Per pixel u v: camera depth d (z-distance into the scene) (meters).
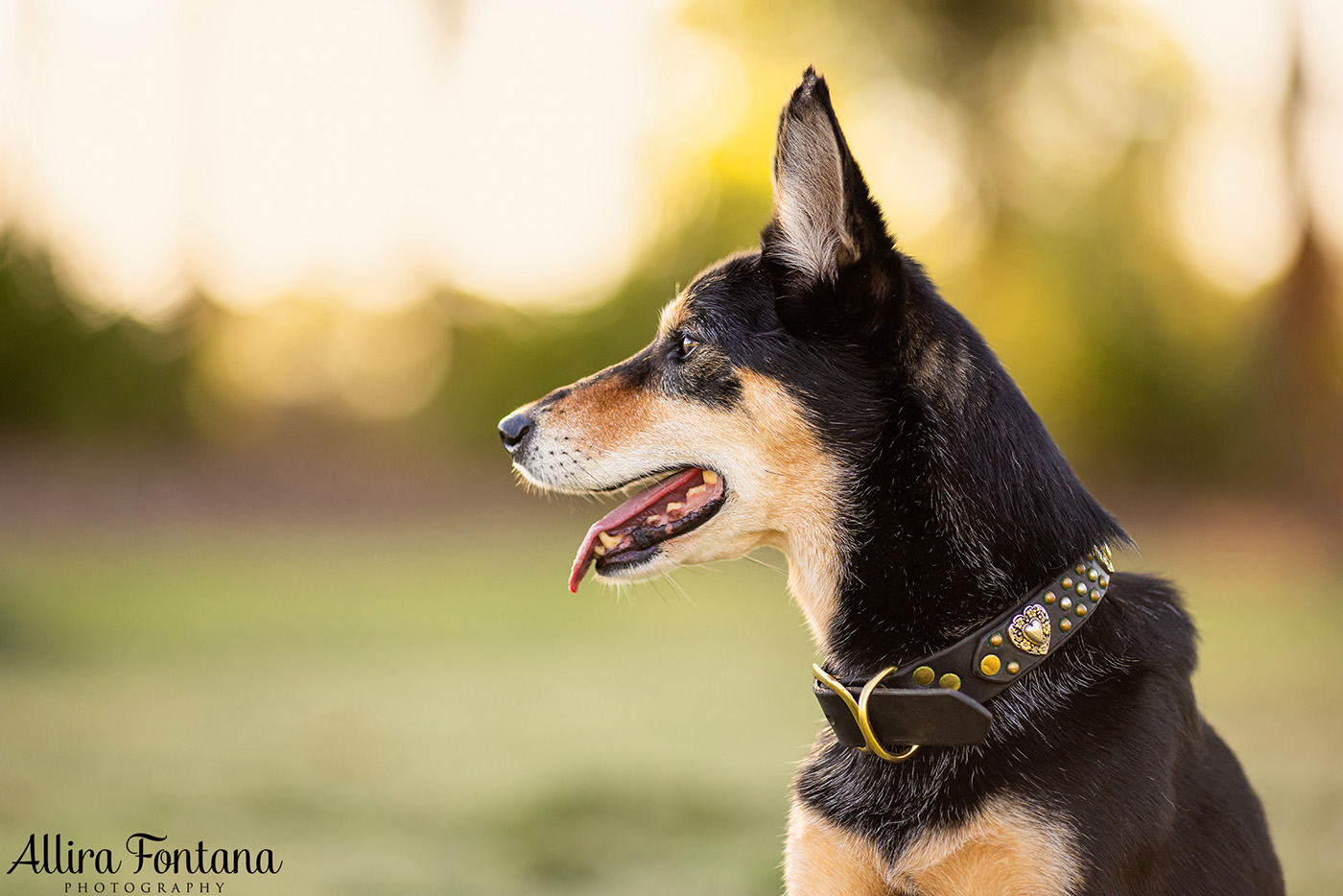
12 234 15.29
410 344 17.53
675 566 3.12
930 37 18.00
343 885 4.14
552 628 10.62
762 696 7.79
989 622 2.66
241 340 16.88
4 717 6.63
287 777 5.56
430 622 10.61
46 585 10.81
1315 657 9.05
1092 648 2.69
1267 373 16.69
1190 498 17.05
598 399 3.23
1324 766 5.84
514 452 3.29
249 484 16.08
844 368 2.90
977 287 18.28
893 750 2.71
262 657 8.78
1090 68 17.73
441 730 6.70
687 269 16.80
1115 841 2.49
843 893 2.78
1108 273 17.62
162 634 9.38
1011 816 2.55
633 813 5.06
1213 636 9.96
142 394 16.09
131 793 5.20
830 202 2.90
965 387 2.79
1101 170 17.83
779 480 2.96
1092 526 2.77
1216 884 2.66
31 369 15.52
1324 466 16.33
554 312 17.11
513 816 5.00
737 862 4.46
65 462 15.30
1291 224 16.44
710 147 17.27
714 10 17.59
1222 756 2.96
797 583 3.05
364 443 17.56
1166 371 17.30
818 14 17.84
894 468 2.81
